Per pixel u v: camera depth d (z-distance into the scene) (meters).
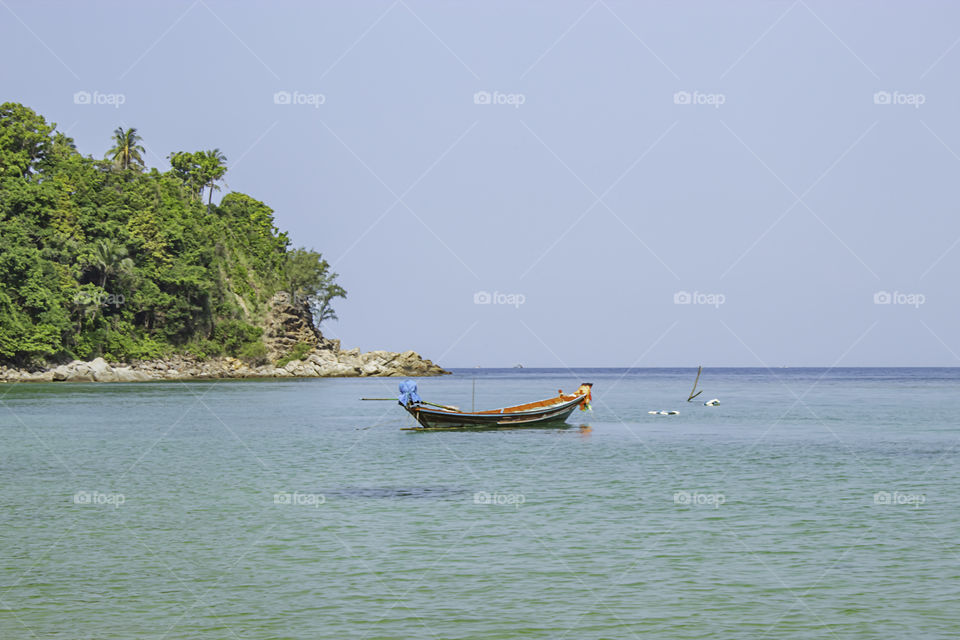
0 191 157.12
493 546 25.81
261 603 20.36
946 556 24.83
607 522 29.33
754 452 50.09
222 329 181.75
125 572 22.92
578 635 18.38
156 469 42.38
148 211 175.38
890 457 47.69
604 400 113.38
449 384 178.25
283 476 40.00
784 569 23.39
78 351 157.00
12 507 31.97
